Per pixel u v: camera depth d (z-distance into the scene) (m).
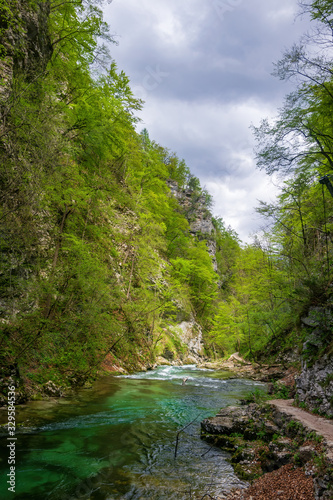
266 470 5.64
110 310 19.38
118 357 18.64
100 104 19.00
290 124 11.15
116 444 6.64
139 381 15.21
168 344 28.62
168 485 5.02
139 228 26.09
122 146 20.27
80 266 13.44
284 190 14.05
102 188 17.81
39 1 13.69
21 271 9.92
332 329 8.15
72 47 16.88
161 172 33.88
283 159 11.34
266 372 18.44
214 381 17.06
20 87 9.40
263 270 21.97
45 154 9.05
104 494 4.59
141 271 25.53
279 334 21.39
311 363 8.21
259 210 15.74
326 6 9.20
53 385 10.25
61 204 15.02
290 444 5.73
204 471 5.66
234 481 5.29
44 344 11.09
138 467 5.65
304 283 9.88
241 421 7.80
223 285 56.41
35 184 8.67
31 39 13.53
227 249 68.31
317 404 7.41
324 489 4.05
